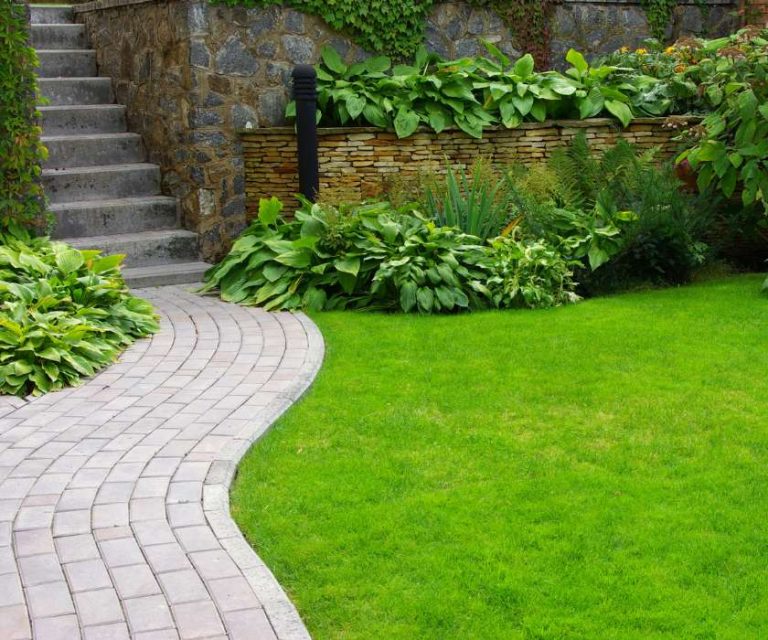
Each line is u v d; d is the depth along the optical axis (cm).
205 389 523
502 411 486
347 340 620
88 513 372
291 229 770
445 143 888
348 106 853
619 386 518
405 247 702
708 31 1091
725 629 296
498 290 704
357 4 896
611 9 1035
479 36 975
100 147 917
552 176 803
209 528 359
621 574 328
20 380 526
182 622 296
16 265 641
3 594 313
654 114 934
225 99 845
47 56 998
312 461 428
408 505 381
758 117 775
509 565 335
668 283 787
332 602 315
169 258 849
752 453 430
